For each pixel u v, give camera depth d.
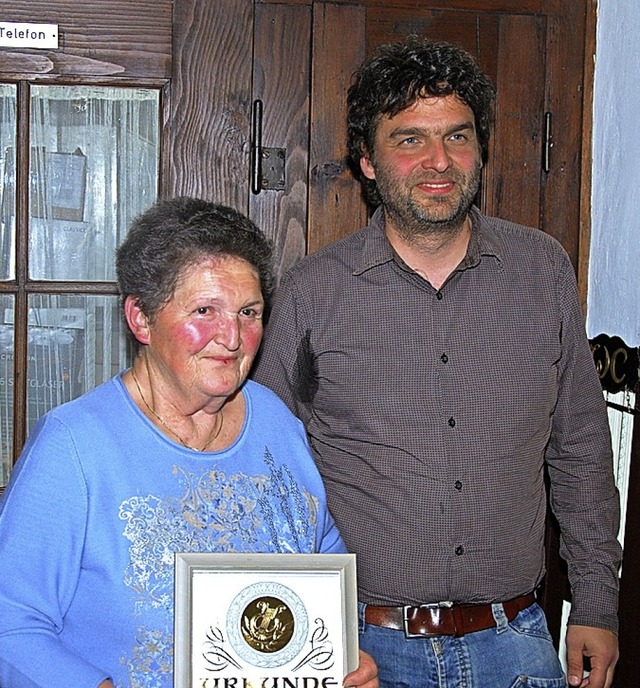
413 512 1.63
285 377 1.72
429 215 1.60
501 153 2.13
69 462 1.24
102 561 1.23
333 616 1.23
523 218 2.14
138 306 1.29
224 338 1.25
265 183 2.07
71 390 2.07
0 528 1.23
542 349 1.69
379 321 1.67
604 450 1.80
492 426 1.65
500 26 2.11
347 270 1.70
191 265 1.24
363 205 2.09
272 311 1.74
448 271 1.69
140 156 2.05
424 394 1.64
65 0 1.98
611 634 1.75
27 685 1.17
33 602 1.21
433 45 1.64
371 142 1.68
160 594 1.23
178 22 2.02
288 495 1.37
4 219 2.02
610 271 2.06
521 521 1.67
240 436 1.37
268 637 1.21
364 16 2.07
